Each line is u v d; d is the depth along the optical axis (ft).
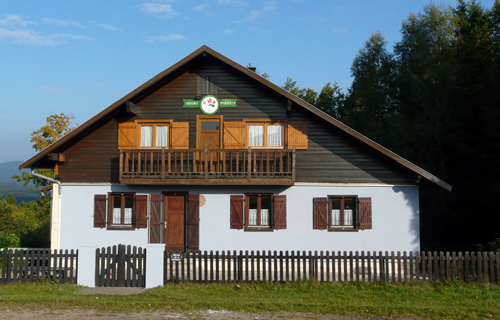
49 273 40.24
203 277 43.14
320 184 51.75
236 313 30.48
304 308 31.63
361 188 51.55
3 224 100.58
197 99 54.13
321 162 52.13
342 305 32.48
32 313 29.99
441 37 102.06
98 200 52.44
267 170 50.34
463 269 39.58
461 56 80.48
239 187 52.03
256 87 53.93
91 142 53.62
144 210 52.16
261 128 53.67
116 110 53.36
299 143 52.49
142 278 39.17
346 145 52.24
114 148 53.57
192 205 52.03
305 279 40.32
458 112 72.23
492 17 84.99
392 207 51.11
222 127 53.78
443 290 37.58
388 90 113.29
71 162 53.26
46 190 57.57
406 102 100.22
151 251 39.19
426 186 76.33
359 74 121.49
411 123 88.99
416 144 79.46
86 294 35.78
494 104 63.77
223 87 54.24
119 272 39.17
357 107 112.88
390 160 51.49
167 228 52.47
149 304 32.37
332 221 51.78
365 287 39.17
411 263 39.96
